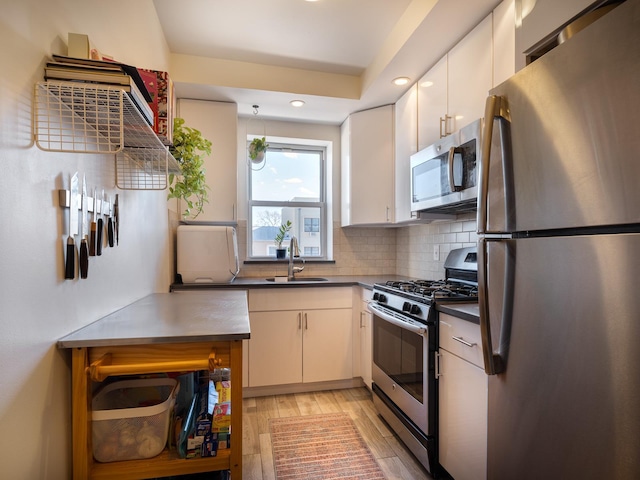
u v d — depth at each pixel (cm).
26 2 82
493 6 162
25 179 81
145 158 156
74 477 100
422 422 172
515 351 99
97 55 108
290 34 220
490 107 102
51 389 92
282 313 261
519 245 97
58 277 96
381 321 225
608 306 74
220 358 108
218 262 254
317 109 293
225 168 272
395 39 209
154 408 108
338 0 188
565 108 83
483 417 134
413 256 310
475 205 200
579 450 80
